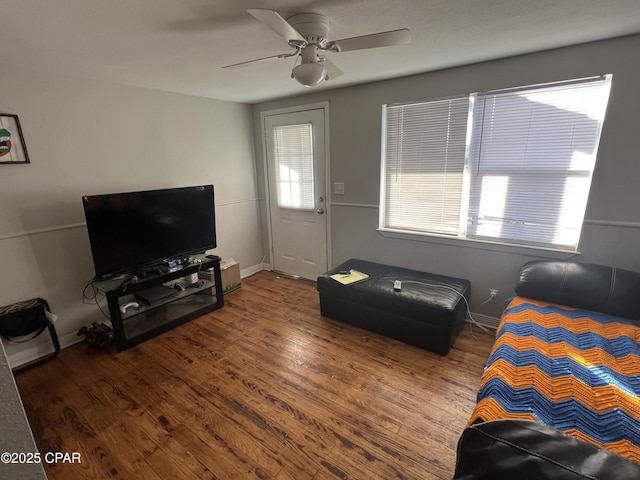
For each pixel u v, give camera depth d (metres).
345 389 2.07
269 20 1.29
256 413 1.89
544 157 2.31
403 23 1.64
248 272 4.17
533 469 0.72
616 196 2.10
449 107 2.59
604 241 2.19
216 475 1.53
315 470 1.54
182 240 2.93
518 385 1.41
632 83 1.93
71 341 2.63
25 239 2.33
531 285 2.17
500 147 2.46
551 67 2.13
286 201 3.88
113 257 2.46
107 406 1.96
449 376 2.16
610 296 1.94
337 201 3.43
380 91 2.86
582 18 1.62
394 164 3.01
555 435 0.82
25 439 0.50
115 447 1.68
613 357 1.59
